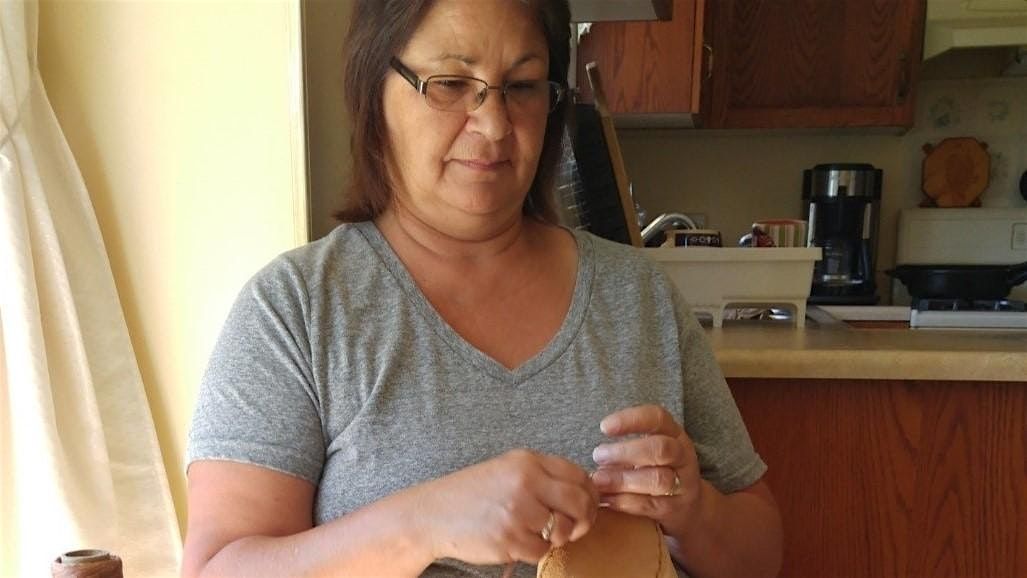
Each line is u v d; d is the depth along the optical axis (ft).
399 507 2.06
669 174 8.27
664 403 2.70
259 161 3.46
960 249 7.95
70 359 3.35
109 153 3.48
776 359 3.46
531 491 1.92
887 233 8.28
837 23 7.30
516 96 2.57
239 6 3.37
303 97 3.42
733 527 2.58
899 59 7.26
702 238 4.46
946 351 3.40
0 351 3.26
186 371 3.59
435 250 2.71
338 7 3.80
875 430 3.55
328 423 2.49
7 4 3.12
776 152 8.24
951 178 8.03
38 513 3.28
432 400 2.47
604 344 2.67
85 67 3.44
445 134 2.49
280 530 2.35
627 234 4.23
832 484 3.61
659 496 2.15
